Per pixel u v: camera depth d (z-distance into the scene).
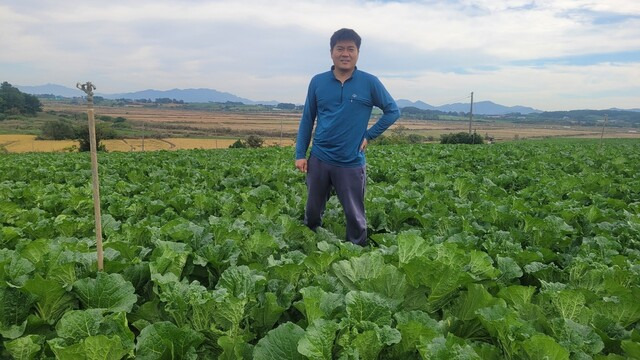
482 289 3.26
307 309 3.03
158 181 11.62
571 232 6.10
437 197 8.48
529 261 4.61
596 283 4.10
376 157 19.39
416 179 12.41
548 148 26.50
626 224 6.38
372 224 6.78
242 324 3.38
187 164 16.91
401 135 63.09
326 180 5.90
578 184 10.47
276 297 3.44
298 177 11.88
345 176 5.77
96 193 3.67
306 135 6.07
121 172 14.58
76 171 14.27
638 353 2.75
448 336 2.72
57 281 3.37
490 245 5.00
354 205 5.88
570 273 4.25
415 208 7.64
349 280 3.78
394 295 3.49
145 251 4.49
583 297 3.28
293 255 4.28
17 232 5.44
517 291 3.46
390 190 9.35
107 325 2.86
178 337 2.83
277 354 2.67
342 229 6.51
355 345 2.68
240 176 12.45
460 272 3.61
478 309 3.10
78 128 68.81
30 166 16.83
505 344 2.86
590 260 4.56
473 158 18.08
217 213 7.61
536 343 2.62
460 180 9.66
